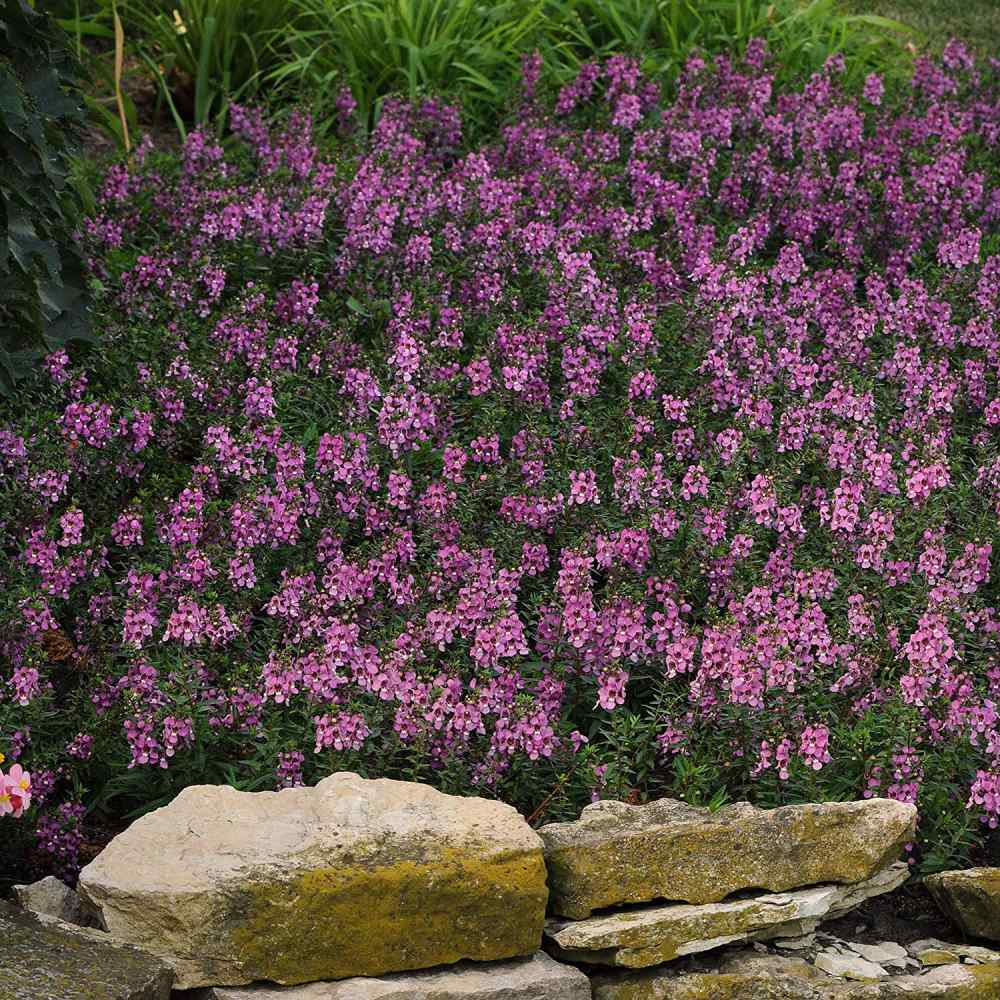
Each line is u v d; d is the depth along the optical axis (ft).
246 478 24.53
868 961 17.87
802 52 46.37
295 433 27.04
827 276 31.76
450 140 38.81
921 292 30.71
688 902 17.97
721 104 40.06
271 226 32.01
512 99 40.27
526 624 23.43
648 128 38.86
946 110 39.91
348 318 30.04
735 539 23.27
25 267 24.89
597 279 29.81
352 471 24.12
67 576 22.04
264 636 22.24
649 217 33.47
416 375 26.84
